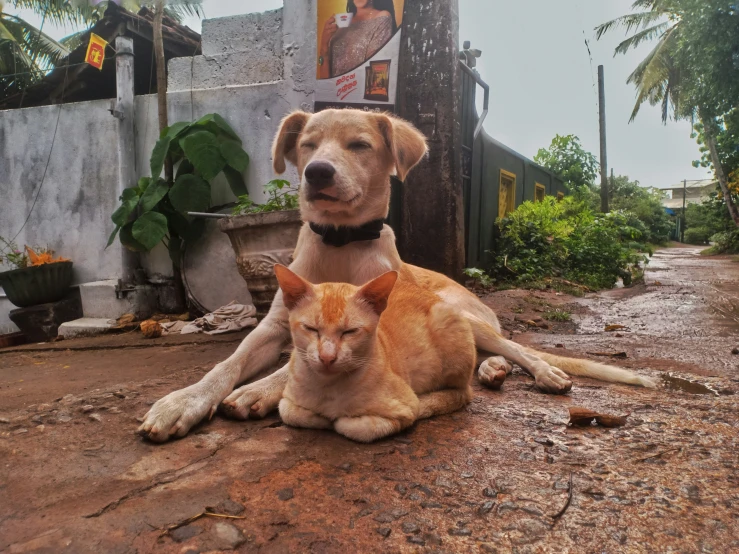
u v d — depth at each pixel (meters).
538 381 0.71
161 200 1.39
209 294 1.41
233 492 0.40
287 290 0.51
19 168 1.65
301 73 1.34
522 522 0.36
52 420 0.56
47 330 1.51
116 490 0.40
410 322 0.59
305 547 0.33
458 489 0.41
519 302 1.75
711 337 1.15
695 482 0.42
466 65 2.02
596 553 0.33
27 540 0.33
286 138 0.75
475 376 0.77
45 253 1.58
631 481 0.42
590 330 1.30
